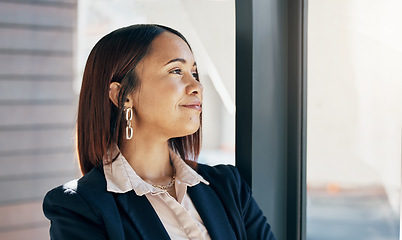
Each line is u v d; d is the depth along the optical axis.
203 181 1.36
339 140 1.50
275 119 1.49
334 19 1.49
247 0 1.41
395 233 1.40
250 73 1.42
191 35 2.68
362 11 1.42
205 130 2.98
